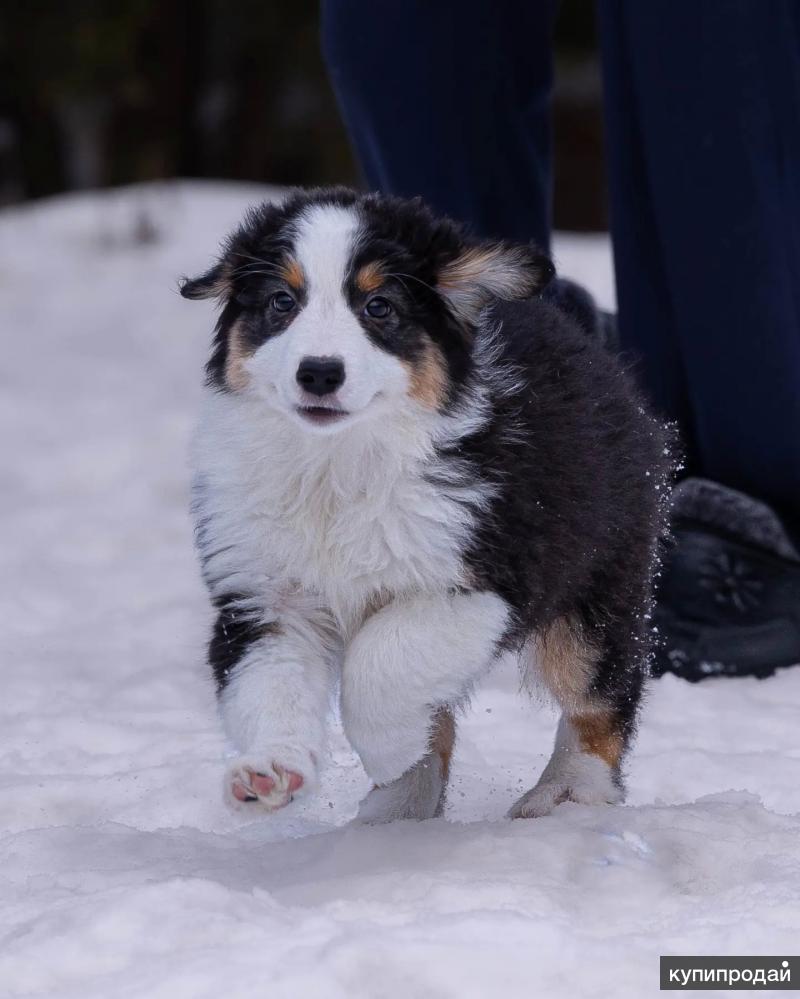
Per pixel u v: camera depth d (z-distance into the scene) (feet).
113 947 17.76
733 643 31.68
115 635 36.04
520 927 17.61
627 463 24.43
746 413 32.76
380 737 21.66
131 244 93.04
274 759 20.11
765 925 17.94
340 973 16.57
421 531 21.85
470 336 23.04
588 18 136.56
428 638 21.52
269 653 22.21
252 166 141.90
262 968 16.67
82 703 31.17
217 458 22.84
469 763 26.76
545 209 35.81
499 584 22.08
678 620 32.12
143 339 76.18
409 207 23.34
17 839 22.49
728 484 33.65
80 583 40.75
